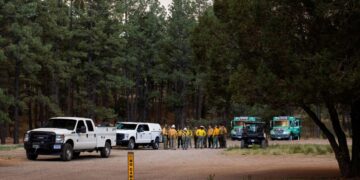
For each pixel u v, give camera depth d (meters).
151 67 73.00
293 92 13.79
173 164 25.00
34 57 47.44
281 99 14.40
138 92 80.19
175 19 70.31
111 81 57.03
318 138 70.56
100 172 20.58
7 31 46.16
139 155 32.59
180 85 75.06
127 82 58.22
